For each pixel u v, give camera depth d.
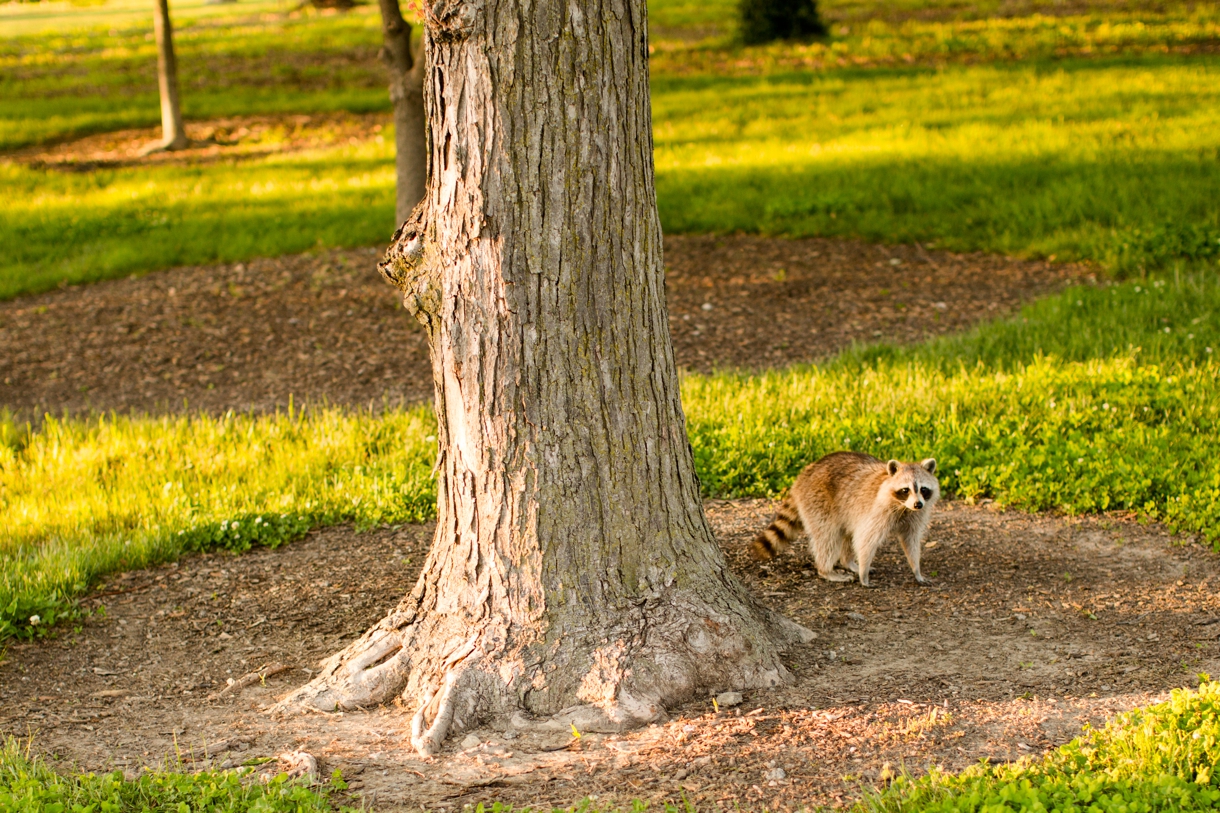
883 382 9.04
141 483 8.19
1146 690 4.21
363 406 10.00
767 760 3.77
